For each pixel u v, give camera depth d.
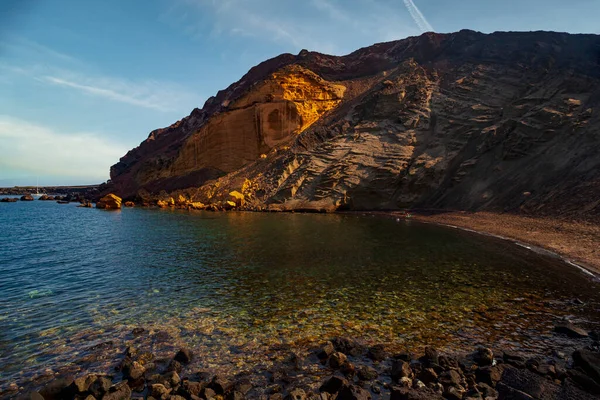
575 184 31.33
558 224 27.34
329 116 74.31
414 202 48.09
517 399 7.43
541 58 50.72
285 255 22.17
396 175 50.19
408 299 14.03
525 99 44.44
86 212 62.62
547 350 9.89
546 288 15.22
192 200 71.38
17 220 48.38
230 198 61.03
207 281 16.78
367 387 8.23
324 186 54.16
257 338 10.77
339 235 29.69
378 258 21.08
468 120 49.16
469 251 22.86
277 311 12.91
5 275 18.27
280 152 68.88
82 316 12.64
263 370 8.99
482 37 64.75
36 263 20.98
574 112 38.72
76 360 9.58
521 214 32.78
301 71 81.06
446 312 12.68
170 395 7.71
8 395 8.03
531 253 22.00
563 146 36.59
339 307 13.24
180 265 20.00
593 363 8.59
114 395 7.75
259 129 76.44
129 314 12.79
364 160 53.88
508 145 41.00
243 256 22.08
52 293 15.23
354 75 90.94
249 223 39.34
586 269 18.12
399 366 8.69
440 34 74.81
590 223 25.34
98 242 28.36
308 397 7.68
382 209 50.25
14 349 10.20
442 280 16.53
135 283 16.59
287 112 75.69
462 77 56.88
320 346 10.23
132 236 31.31
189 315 12.62
